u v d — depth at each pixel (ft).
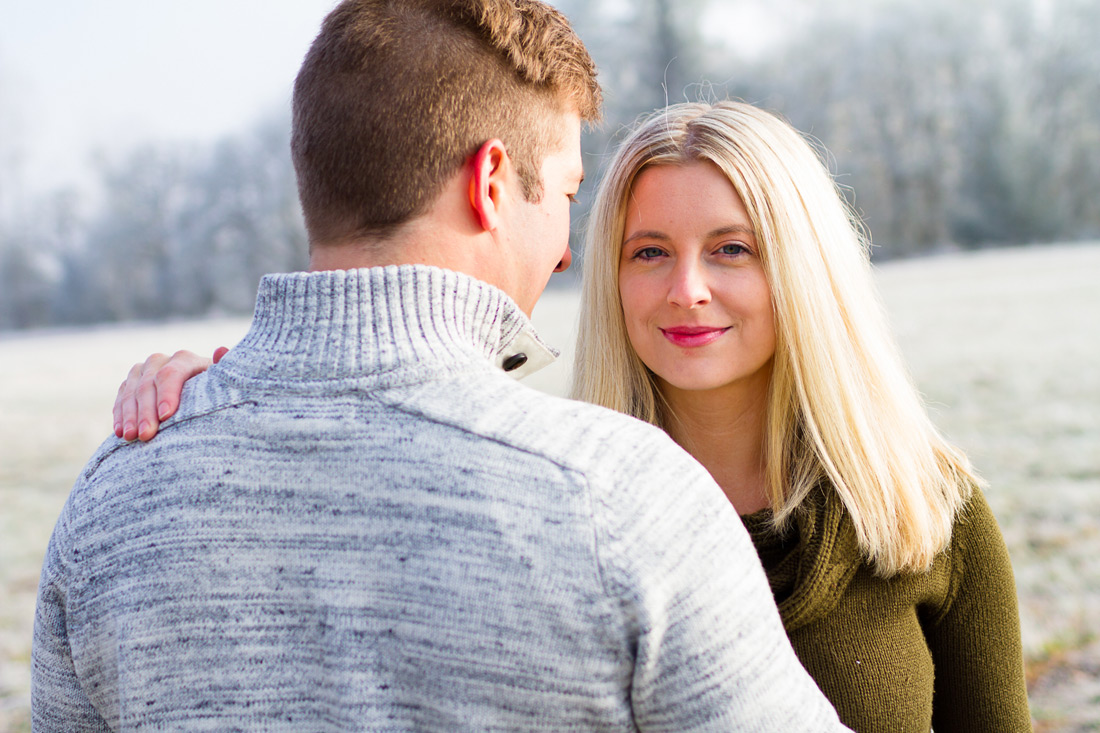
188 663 2.45
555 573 2.27
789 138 4.36
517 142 2.83
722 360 4.28
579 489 2.32
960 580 4.29
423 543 2.32
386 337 2.52
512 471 2.34
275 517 2.43
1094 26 123.03
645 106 124.47
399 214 2.66
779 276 4.16
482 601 2.27
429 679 2.30
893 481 4.12
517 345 2.97
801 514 4.11
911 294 60.39
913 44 126.31
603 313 4.68
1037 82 126.31
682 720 2.34
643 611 2.27
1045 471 17.42
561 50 2.94
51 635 2.72
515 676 2.27
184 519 2.48
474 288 2.64
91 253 139.64
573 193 3.14
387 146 2.62
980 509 4.36
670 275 4.28
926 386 28.27
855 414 4.14
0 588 16.21
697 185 4.17
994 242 121.39
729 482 4.70
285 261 140.46
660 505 2.37
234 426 2.53
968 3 127.75
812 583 3.92
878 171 124.06
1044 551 13.28
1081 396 24.34
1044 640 10.51
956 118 123.85
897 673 3.96
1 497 24.62
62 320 138.82
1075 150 121.70
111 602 2.54
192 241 139.74
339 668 2.34
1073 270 66.74
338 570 2.37
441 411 2.42
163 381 2.82
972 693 4.30
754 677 2.37
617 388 4.70
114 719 2.64
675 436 4.79
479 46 2.73
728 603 2.38
